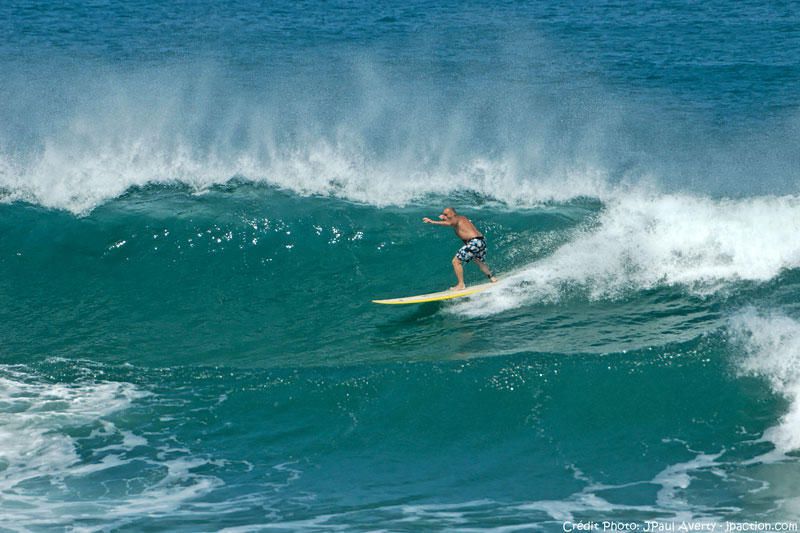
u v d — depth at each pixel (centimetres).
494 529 3328
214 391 4450
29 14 15625
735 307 5141
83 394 4406
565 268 5719
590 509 3494
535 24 15175
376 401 4312
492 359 4606
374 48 13350
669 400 4247
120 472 3759
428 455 3959
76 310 5444
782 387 4275
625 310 5194
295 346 4962
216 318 5350
